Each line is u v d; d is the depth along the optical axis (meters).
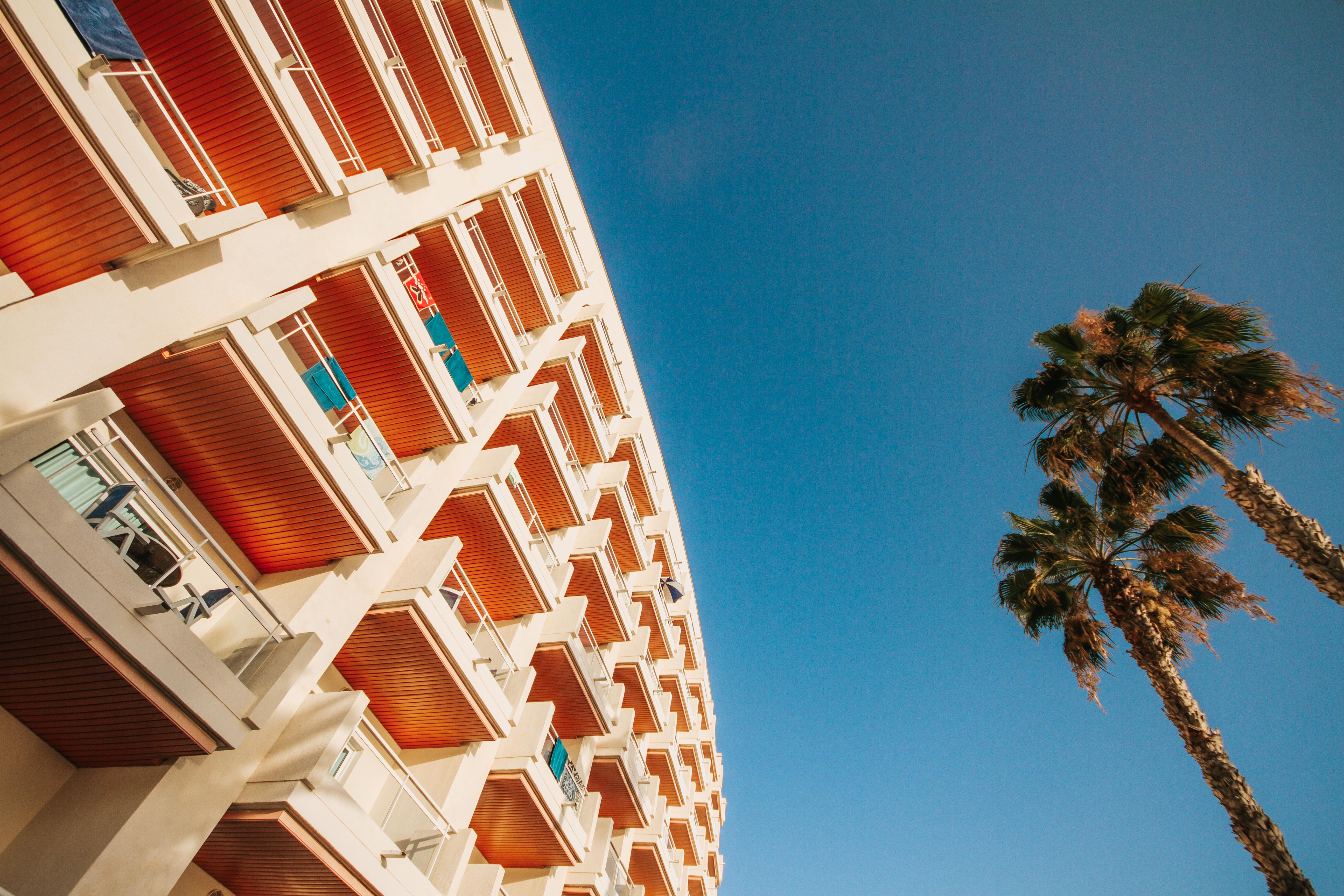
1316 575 9.48
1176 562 11.91
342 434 8.62
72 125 6.02
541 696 15.92
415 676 10.12
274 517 8.60
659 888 20.77
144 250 6.90
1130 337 12.09
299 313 10.15
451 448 11.91
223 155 9.15
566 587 16.03
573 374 17.58
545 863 13.80
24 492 4.89
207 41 8.14
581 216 22.27
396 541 9.39
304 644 7.46
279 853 7.22
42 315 6.07
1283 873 9.59
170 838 6.02
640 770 18.89
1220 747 10.76
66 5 6.04
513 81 16.14
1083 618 12.76
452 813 10.34
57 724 6.05
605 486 20.33
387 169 12.23
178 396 7.55
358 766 9.70
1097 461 12.38
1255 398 10.65
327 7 10.23
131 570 5.61
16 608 5.08
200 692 5.90
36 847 5.65
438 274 13.10
